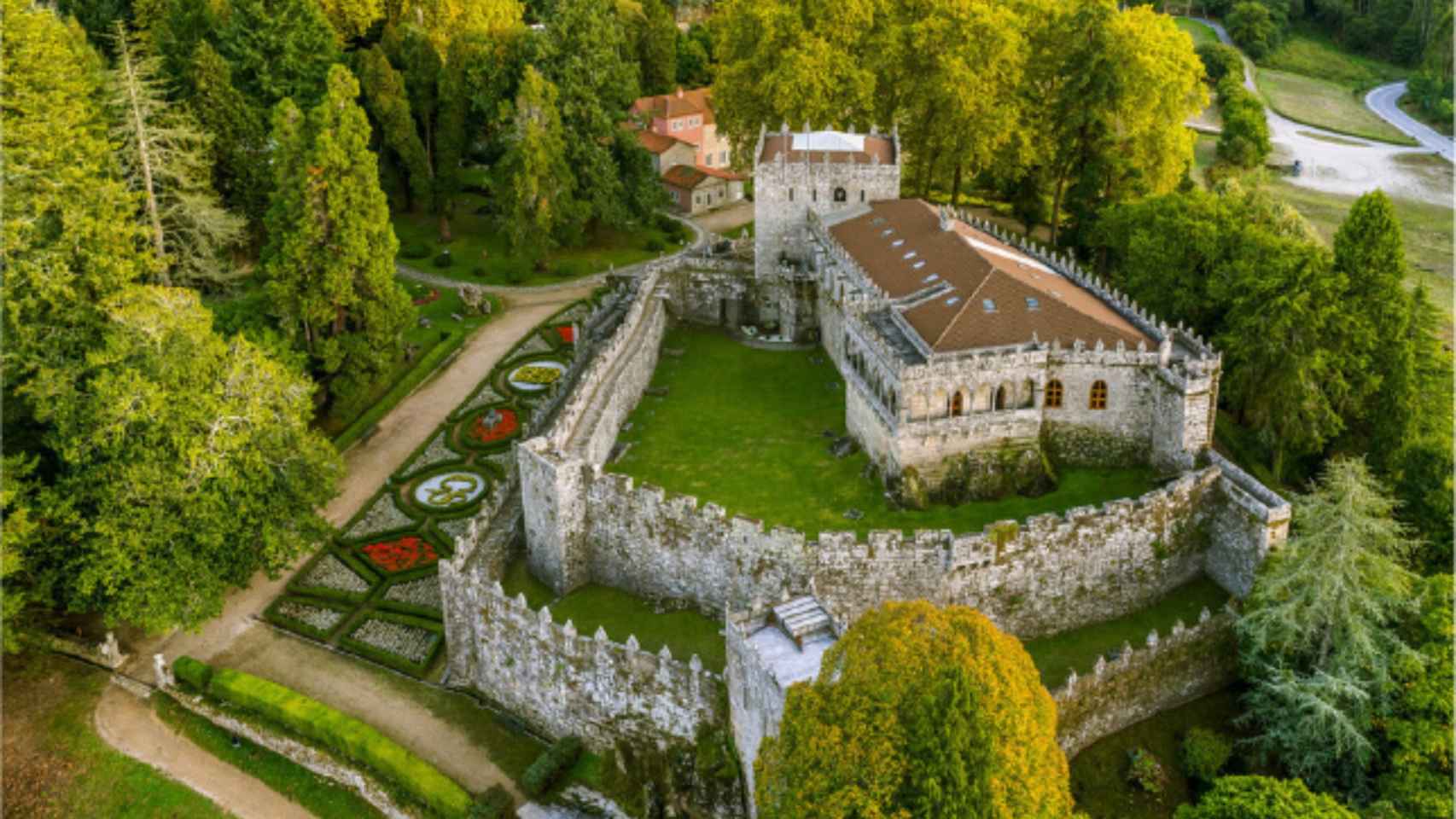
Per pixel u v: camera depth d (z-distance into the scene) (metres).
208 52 124.56
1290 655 69.62
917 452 85.81
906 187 143.88
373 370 108.00
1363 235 93.88
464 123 155.25
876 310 95.50
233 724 74.81
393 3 185.00
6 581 77.06
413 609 83.06
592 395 96.69
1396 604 67.31
